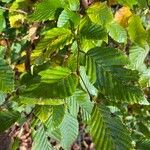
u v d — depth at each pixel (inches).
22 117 20.4
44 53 17.3
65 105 15.5
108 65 15.0
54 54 18.8
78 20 17.0
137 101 14.4
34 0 22.9
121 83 14.5
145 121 34.6
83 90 16.3
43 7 17.5
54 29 16.5
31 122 17.6
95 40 16.6
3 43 28.0
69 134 17.6
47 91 13.9
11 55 28.2
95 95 16.7
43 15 17.4
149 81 23.5
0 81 14.8
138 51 23.2
